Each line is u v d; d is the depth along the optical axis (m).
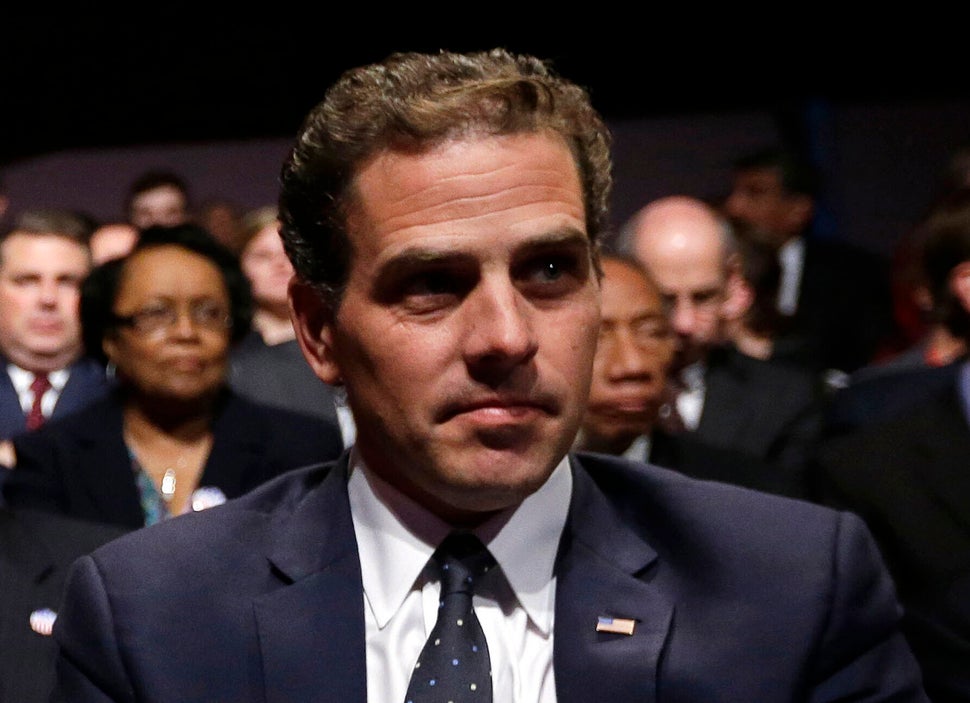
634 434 7.14
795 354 12.16
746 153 15.93
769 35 16.28
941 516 6.80
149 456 7.46
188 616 3.56
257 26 16.55
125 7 16.72
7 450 8.33
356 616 3.56
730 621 3.48
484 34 15.98
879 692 3.56
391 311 3.29
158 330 7.51
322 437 7.66
